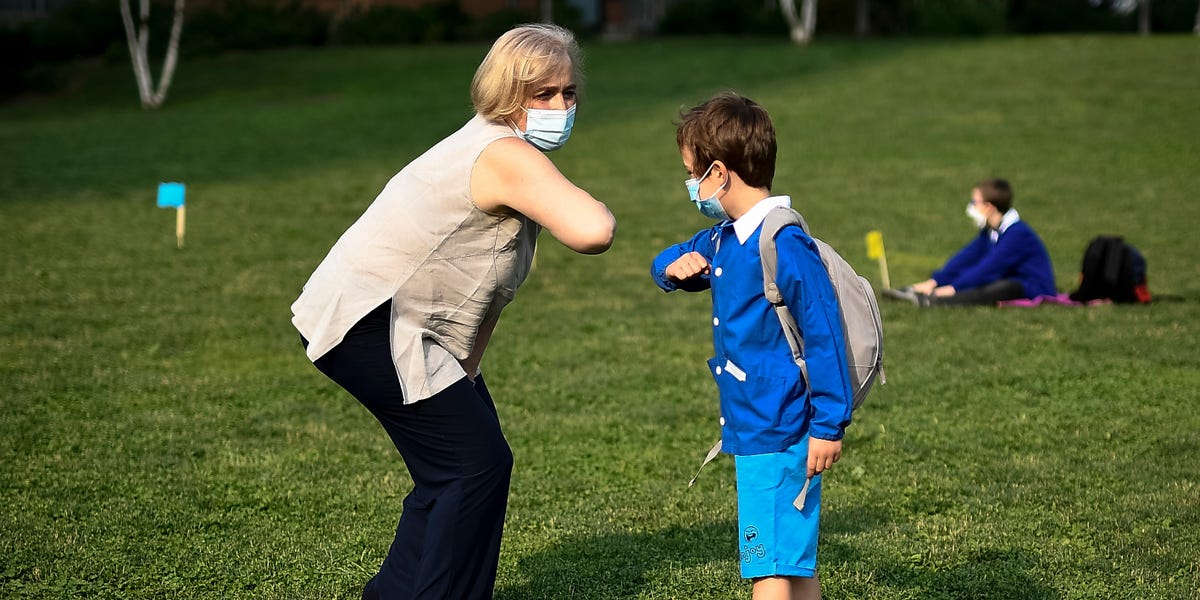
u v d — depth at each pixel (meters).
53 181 18.53
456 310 3.85
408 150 22.00
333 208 16.31
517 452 6.48
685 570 4.81
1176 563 4.79
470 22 47.94
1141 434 6.61
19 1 43.38
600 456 6.39
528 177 3.64
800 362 3.70
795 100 25.91
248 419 7.11
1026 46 33.06
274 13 44.56
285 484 5.90
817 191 17.20
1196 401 7.26
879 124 22.78
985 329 9.38
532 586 4.68
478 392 4.24
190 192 17.61
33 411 7.23
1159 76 26.73
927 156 19.73
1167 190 16.62
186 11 43.69
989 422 6.89
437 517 3.85
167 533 5.25
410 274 3.78
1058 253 13.05
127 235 14.17
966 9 44.09
